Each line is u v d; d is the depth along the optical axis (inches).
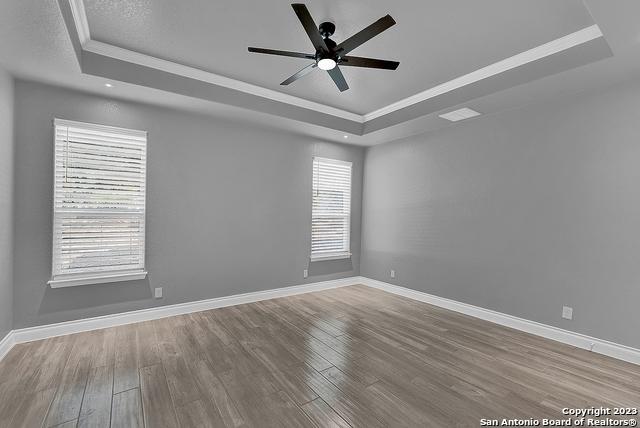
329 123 169.8
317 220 196.2
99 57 108.0
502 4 84.3
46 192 115.7
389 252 196.5
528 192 131.7
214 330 126.5
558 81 108.6
